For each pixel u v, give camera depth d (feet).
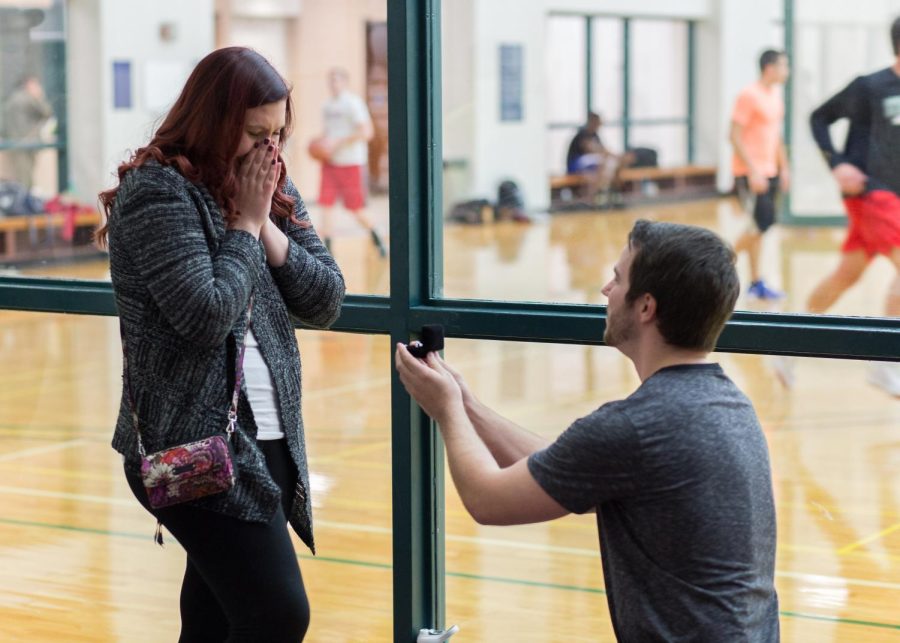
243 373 8.21
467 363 20.93
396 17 9.72
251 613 8.07
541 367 21.45
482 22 52.08
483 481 7.19
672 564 6.79
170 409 8.00
